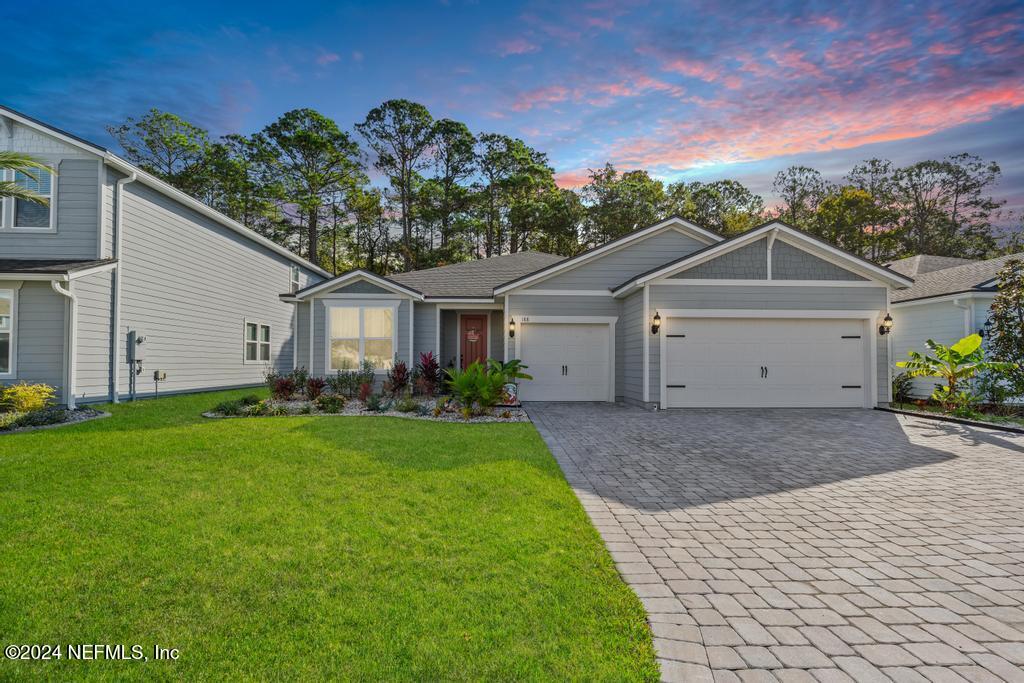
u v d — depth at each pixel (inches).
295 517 159.6
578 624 102.3
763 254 459.5
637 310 478.0
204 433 298.8
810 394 459.8
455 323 605.3
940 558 141.0
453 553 134.7
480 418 384.2
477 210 1492.4
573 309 522.6
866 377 462.9
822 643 98.7
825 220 1568.7
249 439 281.0
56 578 117.6
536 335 522.6
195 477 204.7
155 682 82.8
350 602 108.6
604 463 248.4
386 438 287.9
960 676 89.0
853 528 163.9
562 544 142.7
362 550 135.2
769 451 278.4
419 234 1510.8
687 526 163.8
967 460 260.4
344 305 529.7
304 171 1315.2
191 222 547.8
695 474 229.0
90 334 412.8
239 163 1270.9
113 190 438.0
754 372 459.8
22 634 95.7
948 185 1556.3
